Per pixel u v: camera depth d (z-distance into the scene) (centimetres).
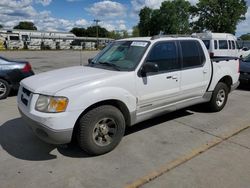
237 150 411
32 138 459
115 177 338
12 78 751
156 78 446
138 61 427
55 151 409
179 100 502
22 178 335
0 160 381
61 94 351
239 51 1630
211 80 563
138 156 393
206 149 415
